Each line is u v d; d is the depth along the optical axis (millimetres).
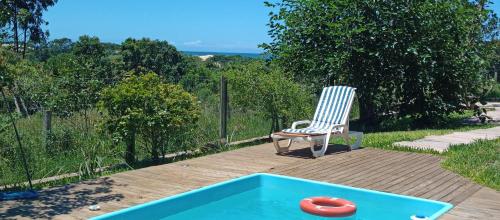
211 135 11156
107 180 7383
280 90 11828
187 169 8227
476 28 15922
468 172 7840
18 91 10094
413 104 15367
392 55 14062
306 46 14445
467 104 16016
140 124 8531
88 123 9617
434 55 14117
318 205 6488
